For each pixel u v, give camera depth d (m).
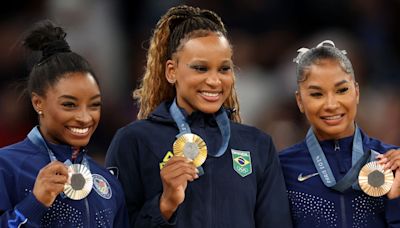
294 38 36.19
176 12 19.81
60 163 17.09
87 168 18.05
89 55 34.00
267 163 19.45
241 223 18.80
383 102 33.88
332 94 19.20
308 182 19.53
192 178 17.95
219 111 19.31
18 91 30.23
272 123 32.28
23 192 17.56
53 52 18.28
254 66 35.12
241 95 33.72
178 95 19.39
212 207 18.73
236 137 19.39
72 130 17.86
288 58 35.34
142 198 19.12
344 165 19.56
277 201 19.27
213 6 36.16
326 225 19.22
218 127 19.36
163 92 19.98
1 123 30.31
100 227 18.11
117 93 33.94
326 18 36.69
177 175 17.84
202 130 19.23
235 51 35.22
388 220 19.00
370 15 36.91
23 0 34.84
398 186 18.80
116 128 32.06
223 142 19.08
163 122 19.33
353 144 19.62
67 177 17.02
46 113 17.97
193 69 18.80
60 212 17.78
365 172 18.95
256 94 33.69
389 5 37.53
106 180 18.69
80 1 34.41
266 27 36.31
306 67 19.44
